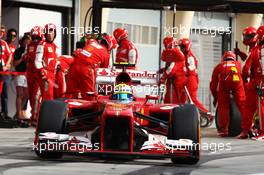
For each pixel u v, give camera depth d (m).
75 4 38.66
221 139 27.66
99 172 16.53
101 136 17.83
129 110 17.94
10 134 26.91
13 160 18.39
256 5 33.41
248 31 27.58
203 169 17.62
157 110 18.91
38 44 28.80
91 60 25.61
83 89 25.77
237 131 27.94
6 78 30.98
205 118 34.38
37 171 16.44
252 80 27.69
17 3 36.22
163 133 19.05
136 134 18.58
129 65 21.41
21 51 31.25
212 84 29.92
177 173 16.70
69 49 38.62
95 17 33.31
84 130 19.69
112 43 26.11
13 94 33.91
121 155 17.42
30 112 32.16
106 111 17.83
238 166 18.58
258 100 27.41
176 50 21.89
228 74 28.94
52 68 28.88
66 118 18.38
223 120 29.08
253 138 27.66
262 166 18.72
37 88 29.09
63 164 17.77
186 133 17.86
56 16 38.31
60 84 28.98
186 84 33.00
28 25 36.91
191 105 18.52
